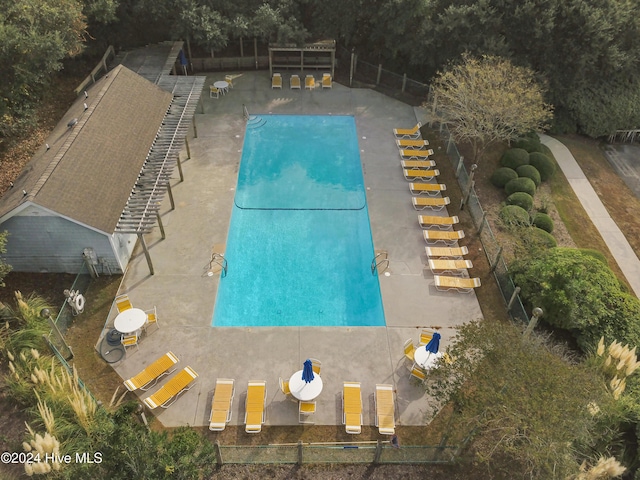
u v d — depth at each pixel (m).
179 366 16.67
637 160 29.62
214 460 13.63
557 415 11.62
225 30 31.59
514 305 18.61
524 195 23.67
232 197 23.98
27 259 18.91
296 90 32.84
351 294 20.02
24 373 14.97
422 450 14.05
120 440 11.95
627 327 17.09
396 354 17.44
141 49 30.89
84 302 18.22
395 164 26.78
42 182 17.45
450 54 30.33
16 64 21.45
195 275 19.98
